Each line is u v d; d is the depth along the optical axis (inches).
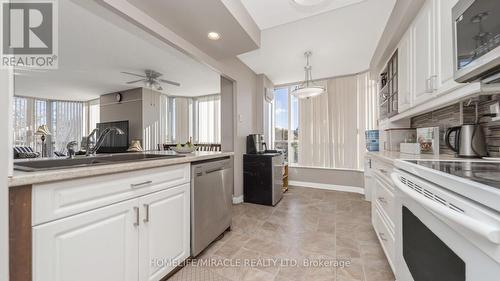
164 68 151.6
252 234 89.6
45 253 34.8
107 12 60.2
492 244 21.4
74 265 38.6
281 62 138.5
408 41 72.8
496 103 54.5
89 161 62.7
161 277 57.1
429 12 57.4
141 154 79.1
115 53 124.0
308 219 106.0
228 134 134.0
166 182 59.4
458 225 26.6
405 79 75.9
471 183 25.4
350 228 95.1
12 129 30.6
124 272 47.3
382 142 118.1
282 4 78.9
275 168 131.8
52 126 252.4
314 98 174.2
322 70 153.4
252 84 154.5
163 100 242.5
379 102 124.0
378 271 64.3
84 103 266.4
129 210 48.8
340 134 164.7
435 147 72.6
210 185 77.7
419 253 39.0
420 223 38.4
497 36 32.7
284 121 191.2
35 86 196.5
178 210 63.4
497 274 20.9
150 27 69.8
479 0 36.1
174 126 251.1
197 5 64.3
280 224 100.0
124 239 47.5
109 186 44.6
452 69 47.3
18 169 37.9
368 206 126.2
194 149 93.0
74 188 38.8
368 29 97.3
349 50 120.0
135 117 213.8
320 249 77.2
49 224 35.4
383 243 68.9
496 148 55.6
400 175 49.0
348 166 161.8
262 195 130.3
